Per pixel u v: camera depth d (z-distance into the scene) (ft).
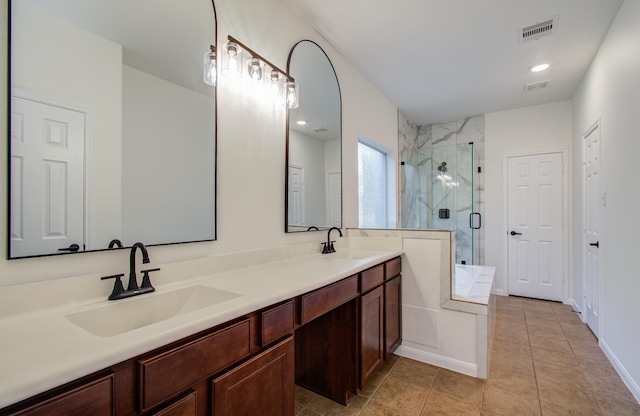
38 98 3.15
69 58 3.40
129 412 2.33
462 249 14.35
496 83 10.82
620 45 6.80
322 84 7.90
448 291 7.22
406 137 14.33
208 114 4.95
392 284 7.27
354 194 9.36
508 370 7.02
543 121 12.95
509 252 13.62
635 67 6.05
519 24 7.39
